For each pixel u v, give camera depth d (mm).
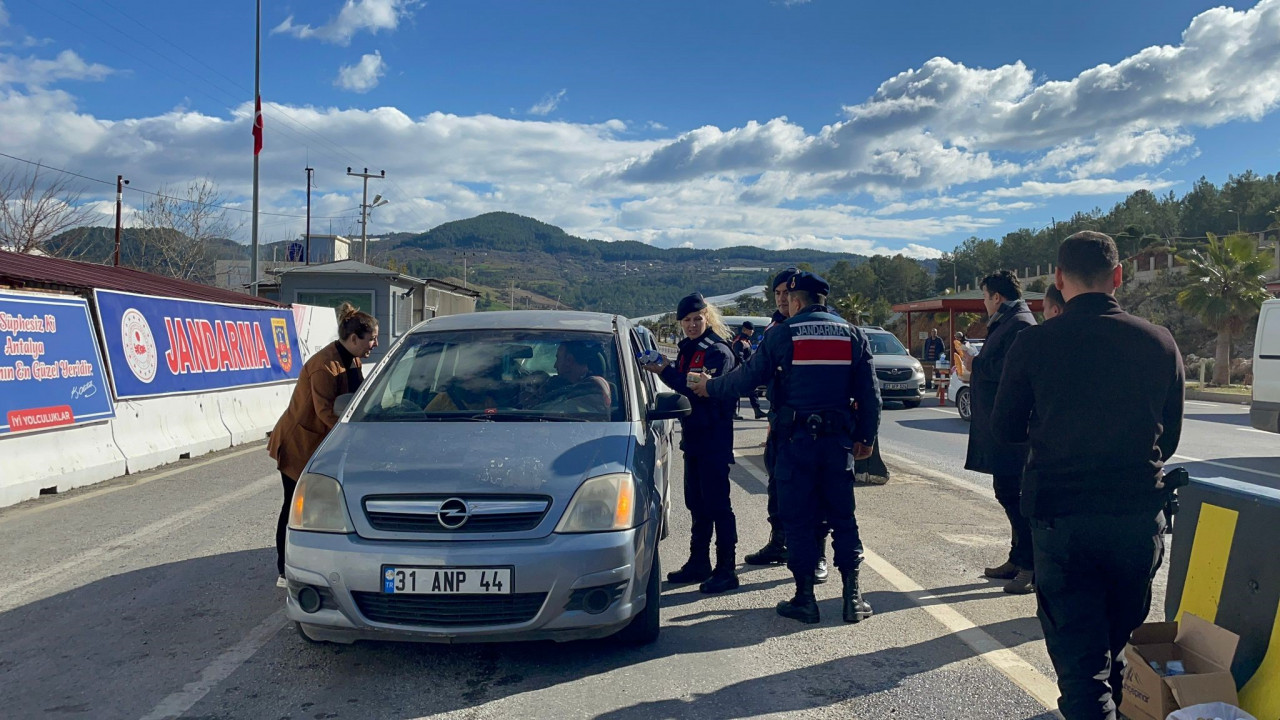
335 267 30500
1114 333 2824
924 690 3797
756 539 6734
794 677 3959
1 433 7941
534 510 3834
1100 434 2777
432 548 3717
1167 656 3281
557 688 3850
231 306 13023
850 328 4730
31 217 28109
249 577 5594
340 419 4715
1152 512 2787
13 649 4359
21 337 8367
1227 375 25797
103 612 4918
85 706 3689
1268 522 3129
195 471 9820
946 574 5645
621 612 3869
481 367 5023
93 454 9156
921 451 11812
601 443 4273
